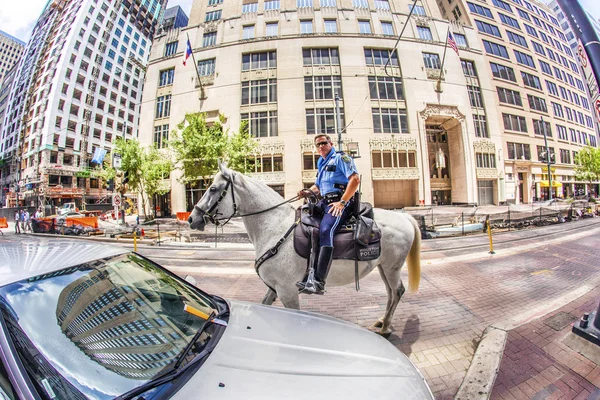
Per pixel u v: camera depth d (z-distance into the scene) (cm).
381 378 139
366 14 2653
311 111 2406
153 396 115
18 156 4291
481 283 528
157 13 6147
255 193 272
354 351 159
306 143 2338
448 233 1153
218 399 115
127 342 145
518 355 269
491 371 245
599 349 259
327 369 140
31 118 4228
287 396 119
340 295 479
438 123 2800
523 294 462
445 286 516
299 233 251
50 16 5441
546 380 234
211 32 2684
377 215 298
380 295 476
